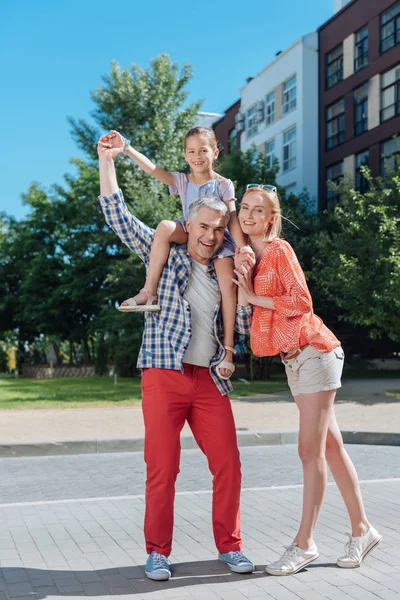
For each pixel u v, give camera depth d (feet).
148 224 80.23
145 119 96.17
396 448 31.81
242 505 20.31
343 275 56.18
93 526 17.94
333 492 21.75
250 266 13.67
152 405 13.80
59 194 111.86
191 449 31.50
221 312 14.17
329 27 106.11
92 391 61.46
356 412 42.24
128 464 28.12
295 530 17.38
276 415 41.06
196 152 15.72
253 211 13.94
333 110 105.91
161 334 13.88
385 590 12.61
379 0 93.71
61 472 26.30
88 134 98.07
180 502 20.75
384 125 93.25
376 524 17.69
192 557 14.96
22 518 18.86
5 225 120.26
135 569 14.14
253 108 126.11
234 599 12.18
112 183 14.30
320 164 108.47
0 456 29.91
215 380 13.99
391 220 53.78
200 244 13.83
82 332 108.27
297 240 82.02
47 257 109.91
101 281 105.09
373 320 53.21
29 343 123.44
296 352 13.64
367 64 96.99
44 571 14.03
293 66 111.65
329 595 12.36
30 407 46.39
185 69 97.30
